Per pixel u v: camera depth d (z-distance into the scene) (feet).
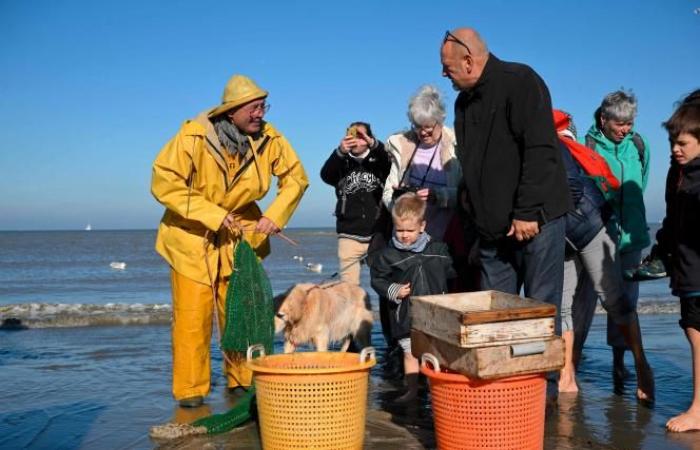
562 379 16.60
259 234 16.75
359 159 20.21
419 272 15.53
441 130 17.46
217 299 16.51
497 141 12.85
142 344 24.86
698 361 13.38
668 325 28.66
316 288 18.69
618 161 17.17
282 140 16.83
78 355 22.65
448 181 17.43
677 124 12.91
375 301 42.24
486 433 10.61
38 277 80.02
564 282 16.31
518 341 10.54
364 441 12.85
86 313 33.24
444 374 10.79
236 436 13.34
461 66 12.85
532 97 12.33
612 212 15.52
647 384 15.58
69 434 13.83
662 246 14.14
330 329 18.89
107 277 78.48
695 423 13.33
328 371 11.00
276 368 11.93
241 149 15.90
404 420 14.39
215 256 15.92
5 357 22.31
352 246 20.59
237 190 15.99
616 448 12.30
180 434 13.35
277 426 11.29
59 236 343.46
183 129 15.35
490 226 13.23
